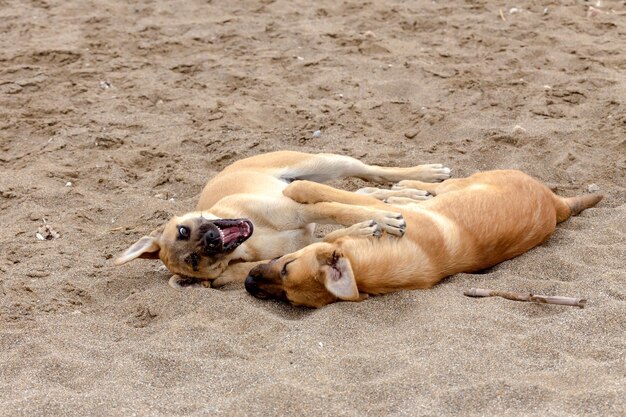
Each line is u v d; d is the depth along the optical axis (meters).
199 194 8.30
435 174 7.59
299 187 6.77
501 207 6.47
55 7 13.74
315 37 12.06
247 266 6.74
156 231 6.86
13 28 12.88
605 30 11.90
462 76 10.48
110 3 13.84
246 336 5.61
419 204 6.56
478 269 6.43
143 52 11.87
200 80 10.95
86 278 6.79
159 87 10.77
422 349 5.20
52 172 8.75
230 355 5.39
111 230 7.60
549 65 10.77
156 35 12.44
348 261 5.81
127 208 8.06
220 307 6.01
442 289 6.04
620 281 5.88
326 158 7.57
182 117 9.98
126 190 8.41
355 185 8.27
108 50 11.96
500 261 6.48
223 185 7.36
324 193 6.73
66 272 6.87
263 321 5.80
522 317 5.55
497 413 4.53
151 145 9.37
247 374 5.10
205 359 5.32
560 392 4.64
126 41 12.23
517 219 6.47
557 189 7.84
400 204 6.85
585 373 4.80
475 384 4.75
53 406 4.82
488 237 6.35
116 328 5.93
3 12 13.60
